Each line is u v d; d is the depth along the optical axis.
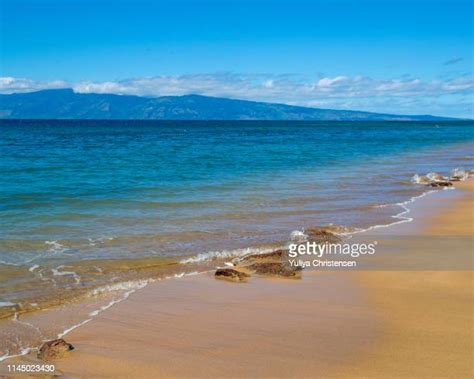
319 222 14.83
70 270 10.10
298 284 9.43
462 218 15.58
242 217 15.34
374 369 6.16
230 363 6.33
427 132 106.25
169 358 6.46
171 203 17.39
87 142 57.19
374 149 49.84
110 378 6.00
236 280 9.67
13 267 10.16
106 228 13.56
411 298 8.64
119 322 7.61
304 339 6.98
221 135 82.19
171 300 8.55
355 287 9.24
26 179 22.98
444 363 6.31
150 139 66.00
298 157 38.25
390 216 15.89
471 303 8.39
